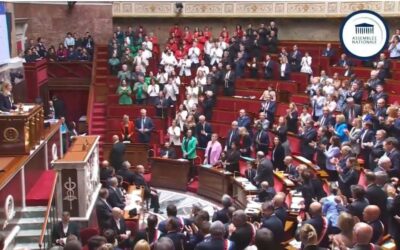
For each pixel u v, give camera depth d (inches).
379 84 954.7
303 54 1320.1
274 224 478.3
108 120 1179.3
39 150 704.4
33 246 586.2
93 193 748.0
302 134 893.2
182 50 1311.5
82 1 1473.9
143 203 775.1
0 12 987.3
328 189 711.1
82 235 571.8
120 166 902.4
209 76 1187.3
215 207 881.5
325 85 1024.9
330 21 1390.3
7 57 1021.8
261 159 780.0
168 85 1185.4
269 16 1412.4
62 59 1385.3
